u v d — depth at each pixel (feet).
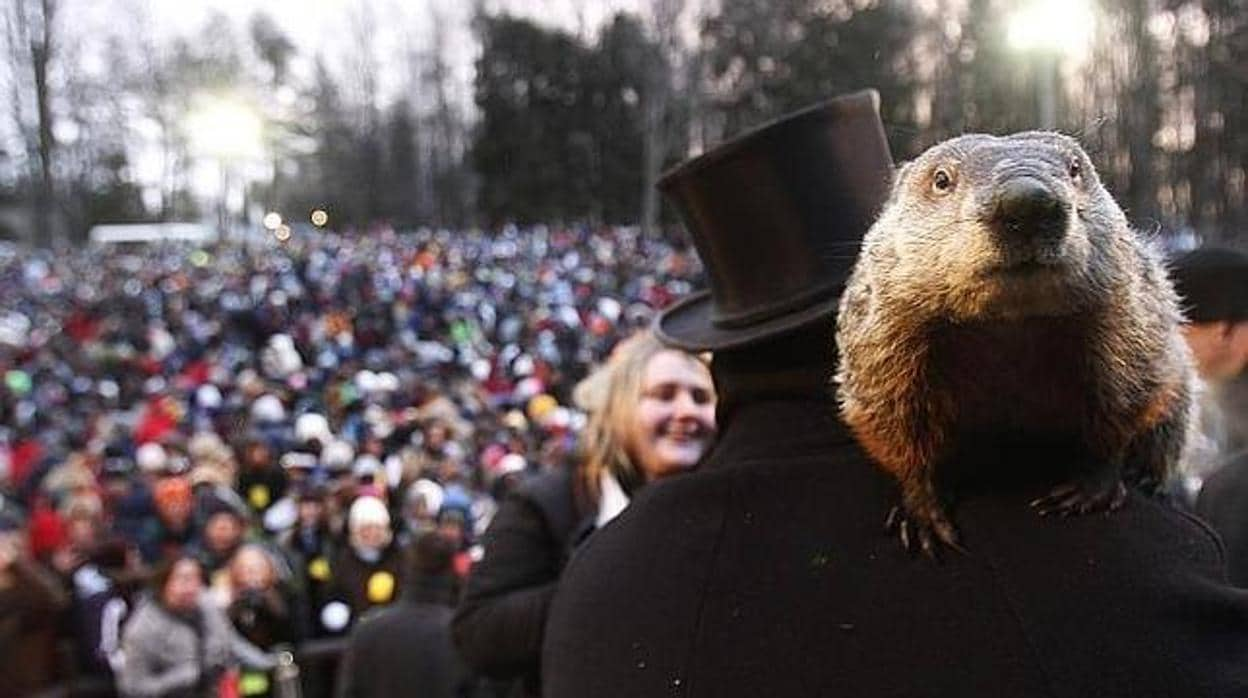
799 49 178.19
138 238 267.39
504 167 250.78
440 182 309.22
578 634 6.40
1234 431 11.83
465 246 195.93
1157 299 6.24
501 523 11.64
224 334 110.63
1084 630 5.34
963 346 5.76
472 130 295.28
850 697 5.56
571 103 248.73
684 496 6.33
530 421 60.39
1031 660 5.37
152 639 22.62
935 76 178.09
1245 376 11.66
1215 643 5.39
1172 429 6.79
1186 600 5.39
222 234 266.98
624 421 11.59
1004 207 5.32
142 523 36.52
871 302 5.94
